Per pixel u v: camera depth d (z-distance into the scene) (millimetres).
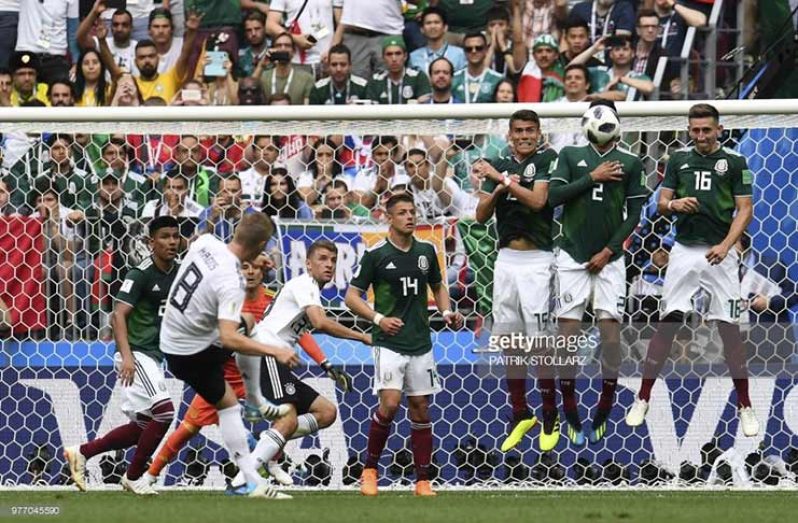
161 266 28375
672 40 46594
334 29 47906
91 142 33594
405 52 46875
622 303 28953
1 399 32344
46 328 32812
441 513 21516
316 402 27812
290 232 33281
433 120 32500
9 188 33500
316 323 27547
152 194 33719
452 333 31984
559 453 31422
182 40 48188
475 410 31750
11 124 32812
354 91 46000
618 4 46906
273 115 32344
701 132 28656
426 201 33969
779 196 32406
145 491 28344
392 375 28031
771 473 31234
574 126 32250
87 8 49719
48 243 33062
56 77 48312
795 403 31344
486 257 32844
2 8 49750
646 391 29344
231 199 33438
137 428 28891
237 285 23500
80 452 28891
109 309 33094
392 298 28125
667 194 29078
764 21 46156
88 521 19719
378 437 28344
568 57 46406
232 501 24656
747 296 31891
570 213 28812
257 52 47906
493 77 45781
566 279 28906
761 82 42906
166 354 24469
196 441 31594
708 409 31141
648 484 31281
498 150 34500
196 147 34469
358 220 33438
